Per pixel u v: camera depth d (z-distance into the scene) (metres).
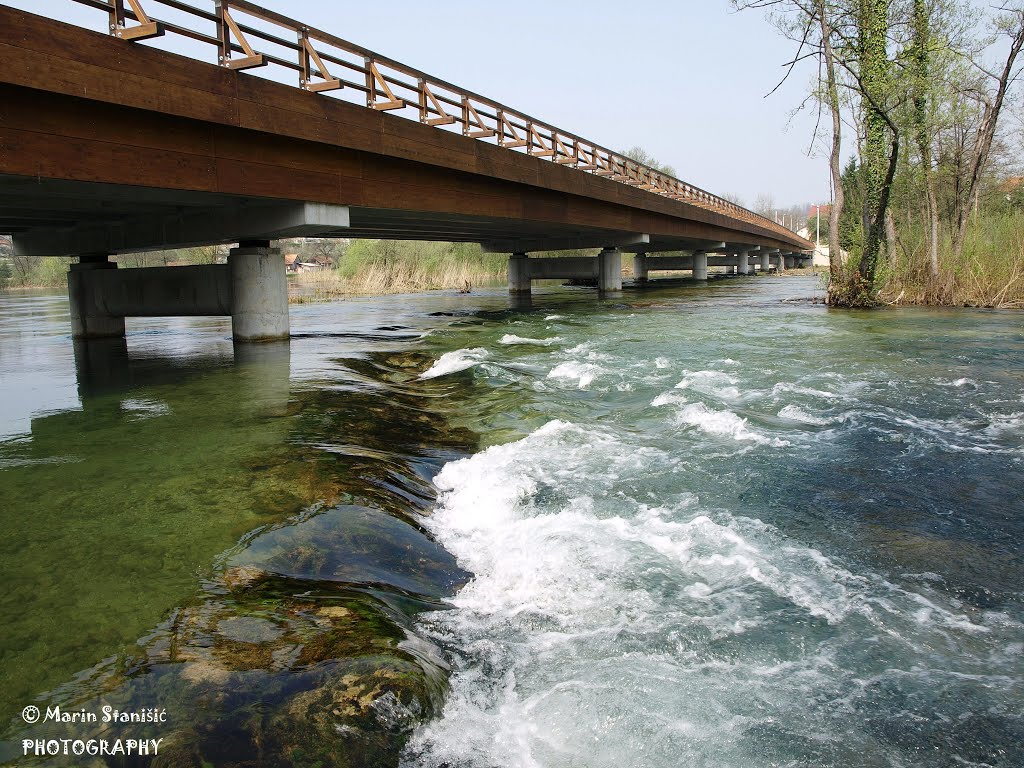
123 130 10.05
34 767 2.69
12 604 3.99
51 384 11.66
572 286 49.16
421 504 5.91
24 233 19.08
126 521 5.24
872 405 9.20
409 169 16.41
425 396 10.47
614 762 2.98
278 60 12.08
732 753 3.02
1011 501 5.91
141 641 3.58
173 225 15.84
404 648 3.55
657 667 3.65
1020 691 3.43
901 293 24.78
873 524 5.46
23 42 8.55
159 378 12.02
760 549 5.01
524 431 8.12
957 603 4.28
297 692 3.14
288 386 10.97
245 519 5.24
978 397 9.61
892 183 24.34
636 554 4.92
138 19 9.68
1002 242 23.86
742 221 51.59
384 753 2.91
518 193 21.53
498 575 4.74
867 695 3.41
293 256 119.31
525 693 3.45
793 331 17.42
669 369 11.99
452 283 49.59
